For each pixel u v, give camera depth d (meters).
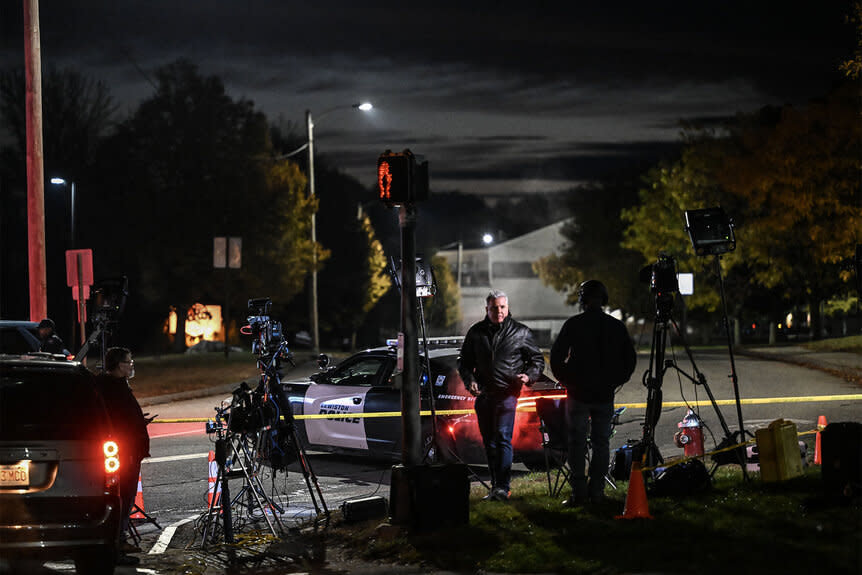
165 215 71.56
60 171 77.94
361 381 21.66
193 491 19.31
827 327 94.00
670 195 74.94
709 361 49.28
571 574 11.14
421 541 13.16
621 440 22.86
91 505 12.20
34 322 27.02
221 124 72.81
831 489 13.23
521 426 18.20
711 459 16.66
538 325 148.88
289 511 17.14
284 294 75.56
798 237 62.84
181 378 44.19
